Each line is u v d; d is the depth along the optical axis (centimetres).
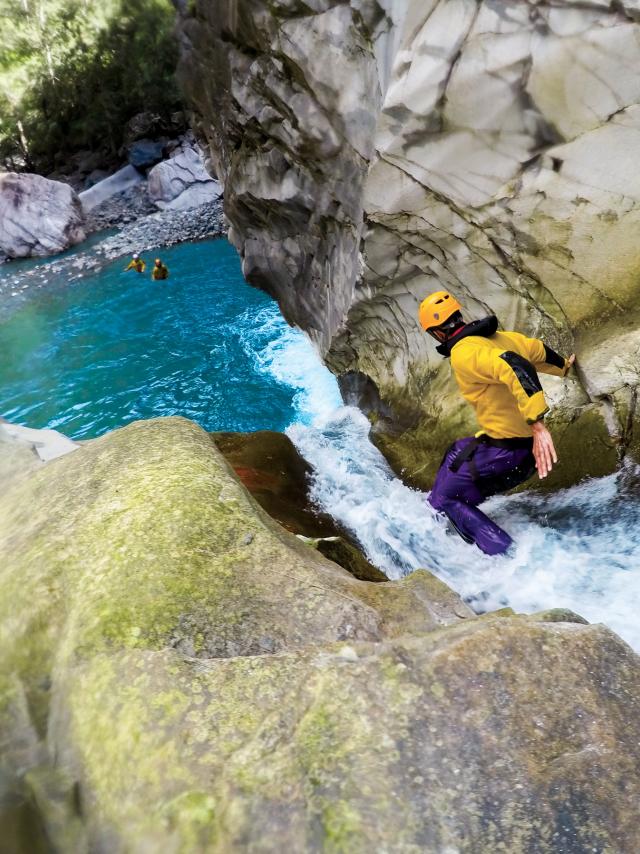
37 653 154
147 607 156
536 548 310
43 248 1617
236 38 498
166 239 1512
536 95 306
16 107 2311
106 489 211
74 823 115
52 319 1091
